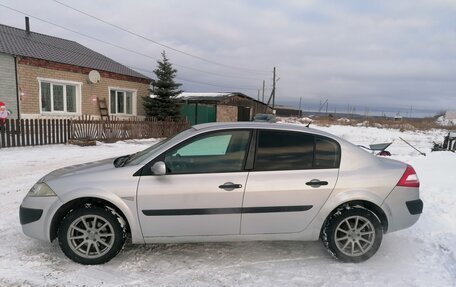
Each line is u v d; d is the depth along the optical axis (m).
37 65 15.32
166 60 20.83
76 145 13.35
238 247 4.26
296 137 3.95
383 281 3.49
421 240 4.50
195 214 3.70
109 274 3.54
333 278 3.54
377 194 3.86
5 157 10.02
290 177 3.79
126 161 4.12
